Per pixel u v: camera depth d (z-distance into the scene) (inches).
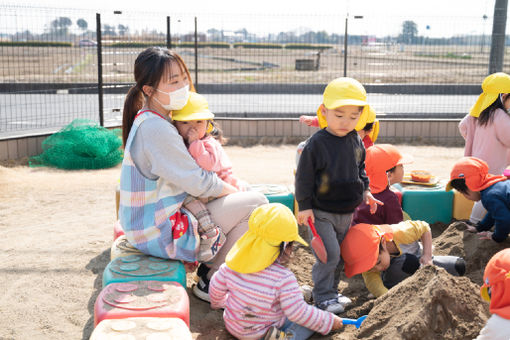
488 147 197.6
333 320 123.6
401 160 166.6
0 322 139.5
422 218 205.3
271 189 209.2
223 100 656.4
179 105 135.5
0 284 163.6
